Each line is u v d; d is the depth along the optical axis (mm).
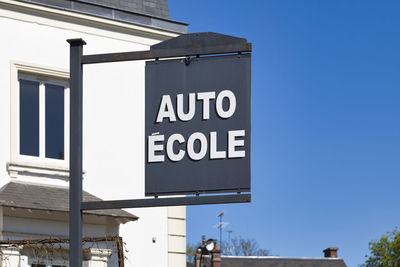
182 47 7637
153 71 7668
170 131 7531
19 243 12055
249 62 7496
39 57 14977
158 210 16047
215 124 7449
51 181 14609
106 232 14891
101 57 7820
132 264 15414
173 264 16031
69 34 15430
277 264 49656
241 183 7301
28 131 14727
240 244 69000
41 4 15023
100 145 15531
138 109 16109
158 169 7496
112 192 15484
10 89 14492
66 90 15336
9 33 14711
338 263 50312
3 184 14070
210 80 7543
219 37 7570
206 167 7398
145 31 16312
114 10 15953
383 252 41594
